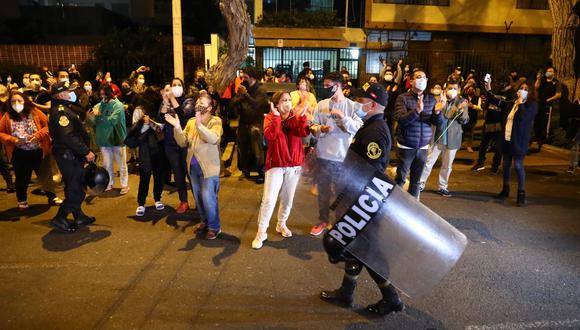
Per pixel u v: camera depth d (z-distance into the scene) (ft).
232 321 11.68
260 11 58.08
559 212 20.67
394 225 10.39
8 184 22.85
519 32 59.00
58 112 16.56
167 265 14.82
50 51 47.75
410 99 17.76
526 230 18.37
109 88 21.67
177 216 19.40
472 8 57.93
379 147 11.76
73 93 17.08
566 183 25.89
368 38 57.93
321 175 10.85
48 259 15.17
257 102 23.98
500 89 27.30
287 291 13.26
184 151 18.99
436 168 29.27
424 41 55.72
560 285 13.79
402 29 57.16
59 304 12.40
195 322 11.60
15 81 42.16
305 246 16.46
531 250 16.39
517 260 15.52
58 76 22.66
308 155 11.32
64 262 14.96
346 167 10.59
